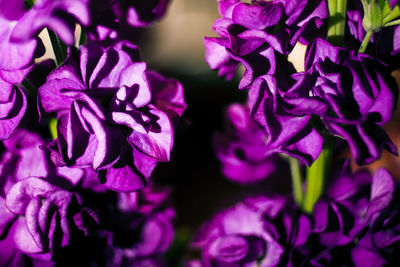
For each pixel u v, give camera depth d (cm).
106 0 23
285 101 23
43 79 25
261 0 24
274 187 35
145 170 24
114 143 23
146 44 91
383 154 50
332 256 26
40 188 25
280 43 23
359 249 26
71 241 25
